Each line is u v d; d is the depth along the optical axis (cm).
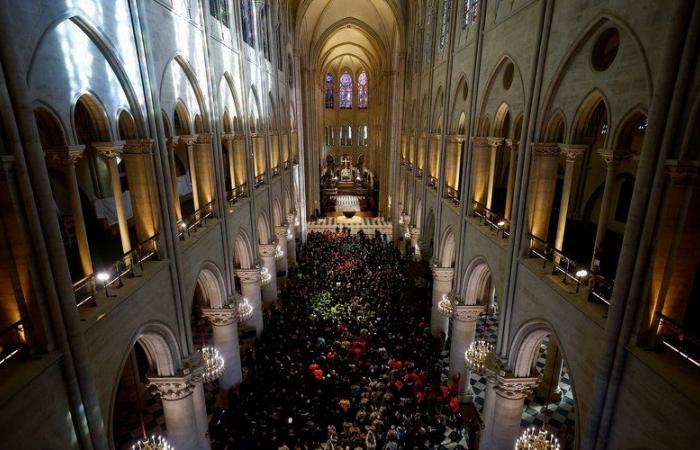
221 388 1599
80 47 739
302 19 3316
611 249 1487
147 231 1009
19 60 555
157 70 1022
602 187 1816
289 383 1509
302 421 1332
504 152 2488
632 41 679
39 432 588
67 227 1505
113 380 788
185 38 1197
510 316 1150
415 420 1327
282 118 2872
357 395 1477
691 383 543
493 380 1198
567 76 899
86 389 676
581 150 902
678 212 586
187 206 2308
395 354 1731
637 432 625
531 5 1028
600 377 694
